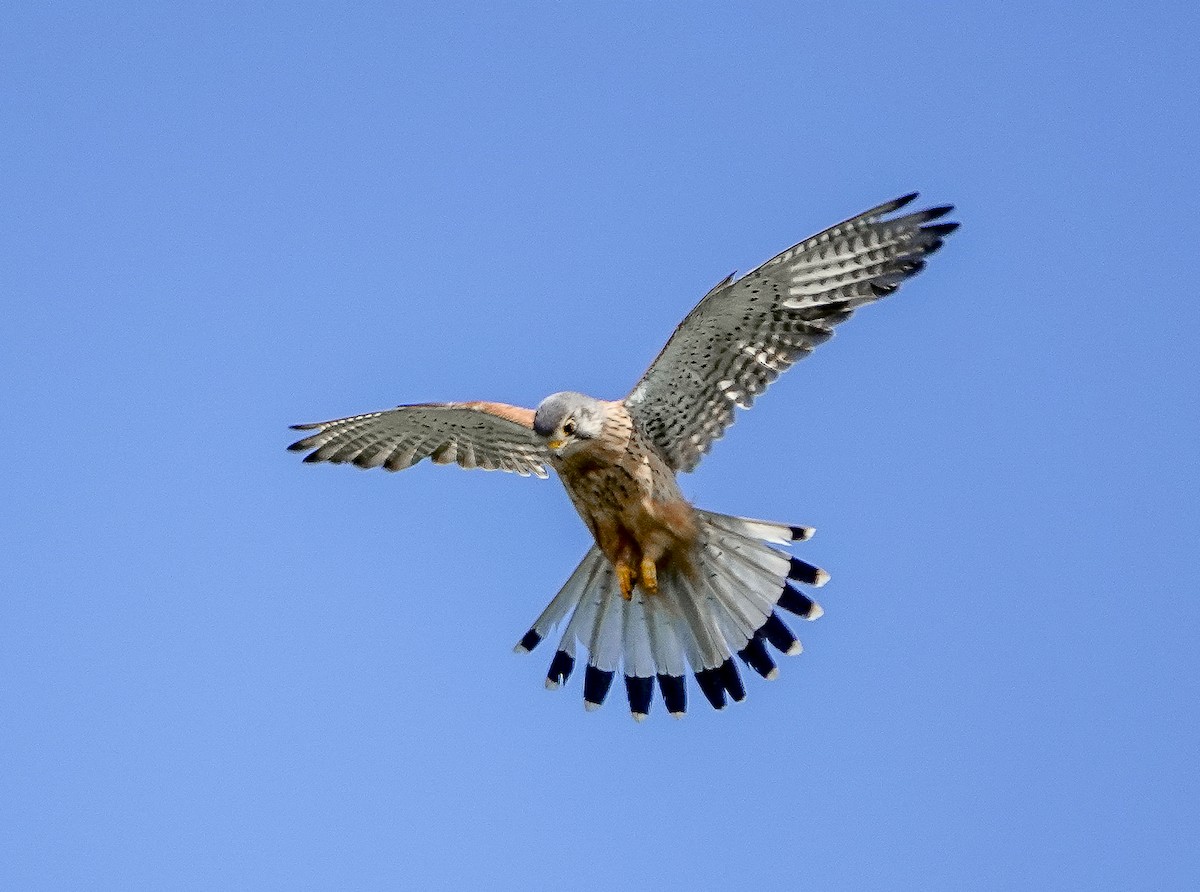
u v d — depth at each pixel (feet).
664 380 45.44
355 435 50.65
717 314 43.78
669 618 47.24
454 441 50.26
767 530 45.75
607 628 47.67
